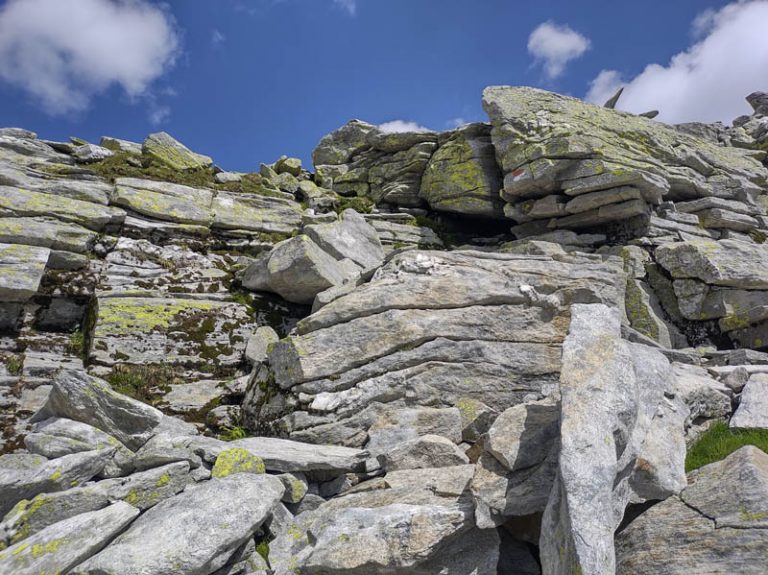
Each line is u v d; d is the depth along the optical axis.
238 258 18.70
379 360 12.78
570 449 7.14
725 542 6.78
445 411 11.93
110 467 9.93
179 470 9.59
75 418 10.95
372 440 11.59
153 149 22.36
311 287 16.25
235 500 8.68
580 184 20.06
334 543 8.06
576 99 24.41
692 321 18.64
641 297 18.84
